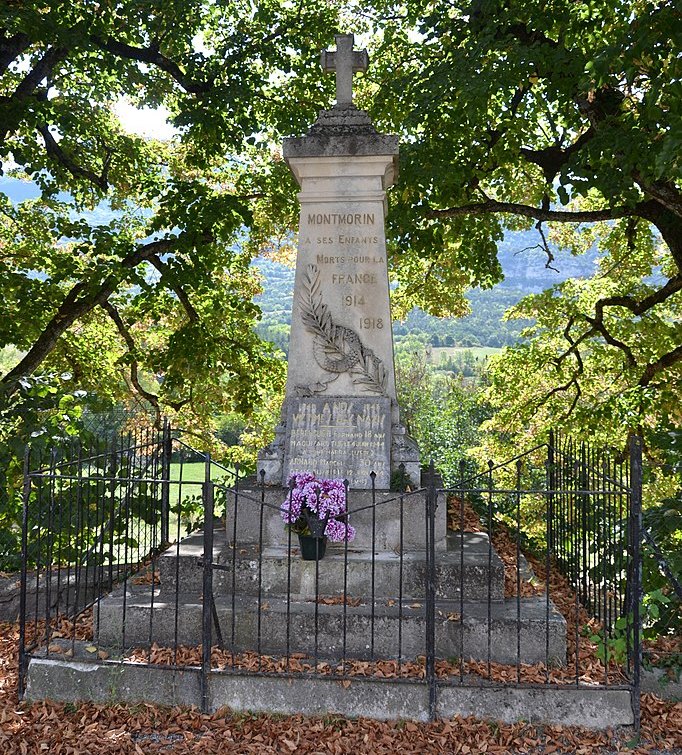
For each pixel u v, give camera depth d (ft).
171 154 57.52
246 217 45.75
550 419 61.16
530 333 66.03
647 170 31.76
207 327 57.16
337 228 25.49
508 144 44.50
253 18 48.19
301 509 20.76
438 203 43.65
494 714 17.93
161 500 30.37
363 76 49.78
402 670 18.79
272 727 17.70
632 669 18.38
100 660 19.17
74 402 30.66
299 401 24.94
